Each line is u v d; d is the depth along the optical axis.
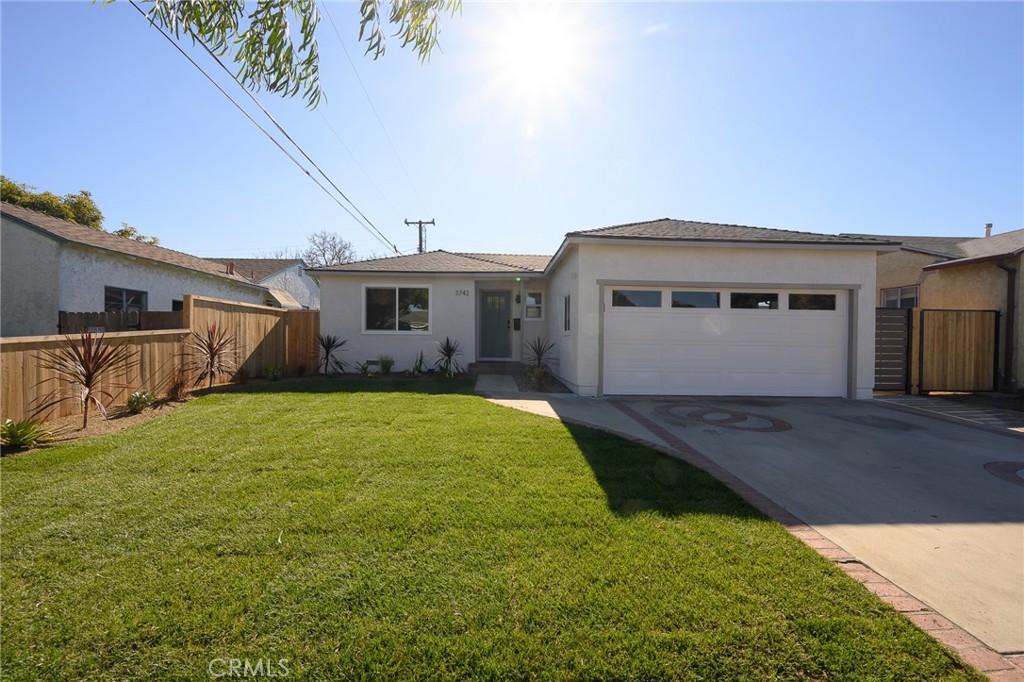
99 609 2.49
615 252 9.98
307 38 2.90
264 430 6.11
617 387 10.09
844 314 10.27
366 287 13.64
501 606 2.56
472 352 13.66
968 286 12.68
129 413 7.03
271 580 2.78
